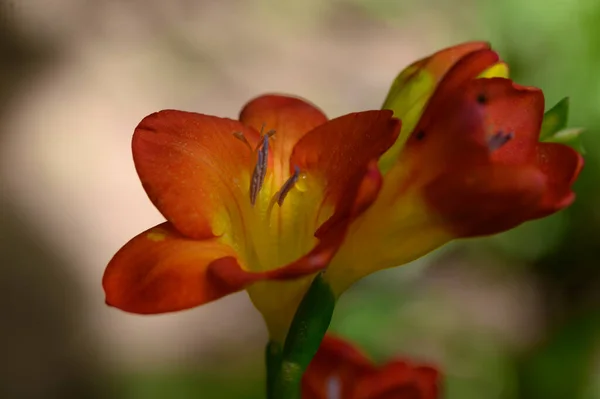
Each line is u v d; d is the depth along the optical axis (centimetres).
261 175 28
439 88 28
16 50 76
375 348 58
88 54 79
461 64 28
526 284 67
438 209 27
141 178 28
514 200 27
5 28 77
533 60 64
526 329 63
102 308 60
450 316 63
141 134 28
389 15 92
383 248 28
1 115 71
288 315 28
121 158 69
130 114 74
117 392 55
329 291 28
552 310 65
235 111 78
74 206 64
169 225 28
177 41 85
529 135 28
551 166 28
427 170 28
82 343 58
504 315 64
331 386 31
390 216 28
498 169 27
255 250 29
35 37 78
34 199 64
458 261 67
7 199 63
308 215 28
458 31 88
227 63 84
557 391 53
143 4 87
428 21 91
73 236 63
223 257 27
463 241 67
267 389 29
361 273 28
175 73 81
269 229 29
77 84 75
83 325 59
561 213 63
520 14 65
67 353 57
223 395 53
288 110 31
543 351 55
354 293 62
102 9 84
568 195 27
